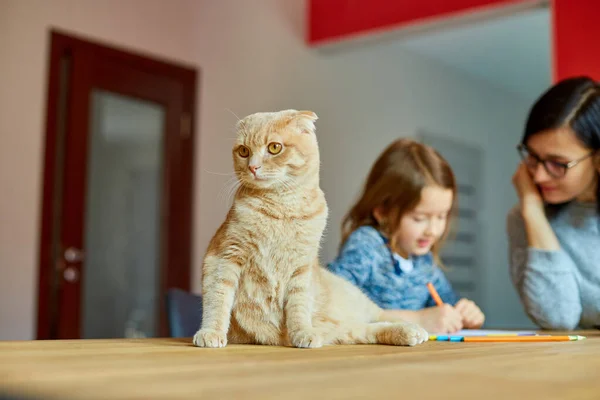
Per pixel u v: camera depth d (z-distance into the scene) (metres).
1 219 3.04
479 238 5.82
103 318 3.43
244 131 0.98
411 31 3.95
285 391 0.46
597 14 3.11
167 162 3.70
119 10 3.51
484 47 5.11
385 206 1.65
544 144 1.48
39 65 3.20
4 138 3.06
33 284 3.13
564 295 1.54
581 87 1.48
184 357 0.70
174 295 1.55
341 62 4.68
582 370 0.60
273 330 0.94
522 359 0.70
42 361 0.64
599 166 1.49
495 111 6.20
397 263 1.62
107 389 0.46
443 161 1.68
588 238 1.59
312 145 0.99
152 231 3.65
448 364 0.64
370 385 0.49
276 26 4.27
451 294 1.82
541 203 1.61
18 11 3.13
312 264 0.96
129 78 3.55
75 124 3.33
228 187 1.08
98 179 3.43
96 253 3.41
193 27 3.84
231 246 0.93
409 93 5.22
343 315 1.01
